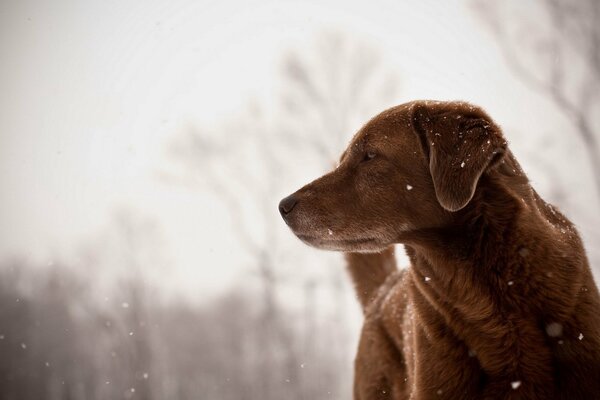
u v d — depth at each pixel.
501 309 3.39
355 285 5.52
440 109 3.70
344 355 20.23
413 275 3.78
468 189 3.32
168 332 23.67
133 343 20.03
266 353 20.53
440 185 3.43
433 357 3.59
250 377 20.84
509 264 3.38
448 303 3.53
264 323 21.00
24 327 22.36
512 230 3.40
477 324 3.44
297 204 3.96
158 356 21.81
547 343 3.34
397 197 3.72
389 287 5.04
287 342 20.11
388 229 3.79
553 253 3.37
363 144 3.88
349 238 3.89
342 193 3.88
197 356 23.09
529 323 3.35
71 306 22.64
